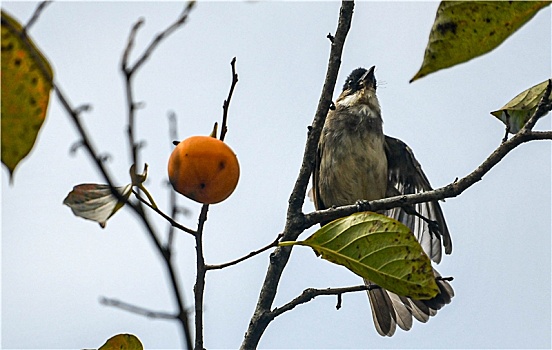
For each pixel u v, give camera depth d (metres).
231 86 5.12
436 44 4.02
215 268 5.22
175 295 4.02
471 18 3.95
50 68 3.92
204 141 4.91
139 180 4.32
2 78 3.91
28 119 3.99
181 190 4.88
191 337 4.07
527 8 3.91
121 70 3.80
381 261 5.63
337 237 5.63
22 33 3.83
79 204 4.36
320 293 7.08
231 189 4.93
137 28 3.85
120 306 4.53
